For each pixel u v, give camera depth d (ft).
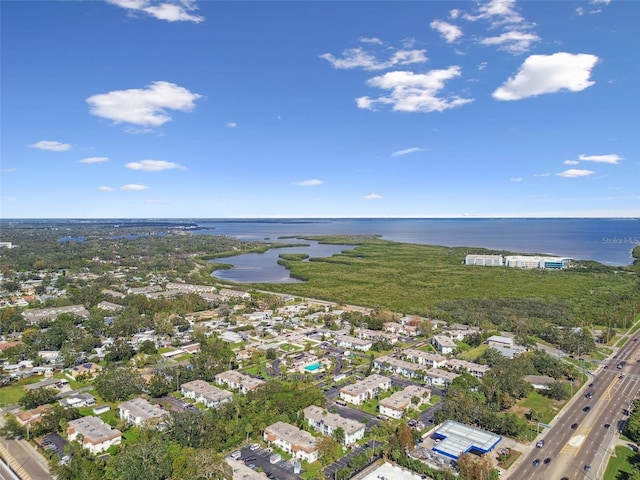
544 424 627.46
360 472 508.94
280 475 501.97
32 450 547.49
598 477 502.79
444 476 490.08
